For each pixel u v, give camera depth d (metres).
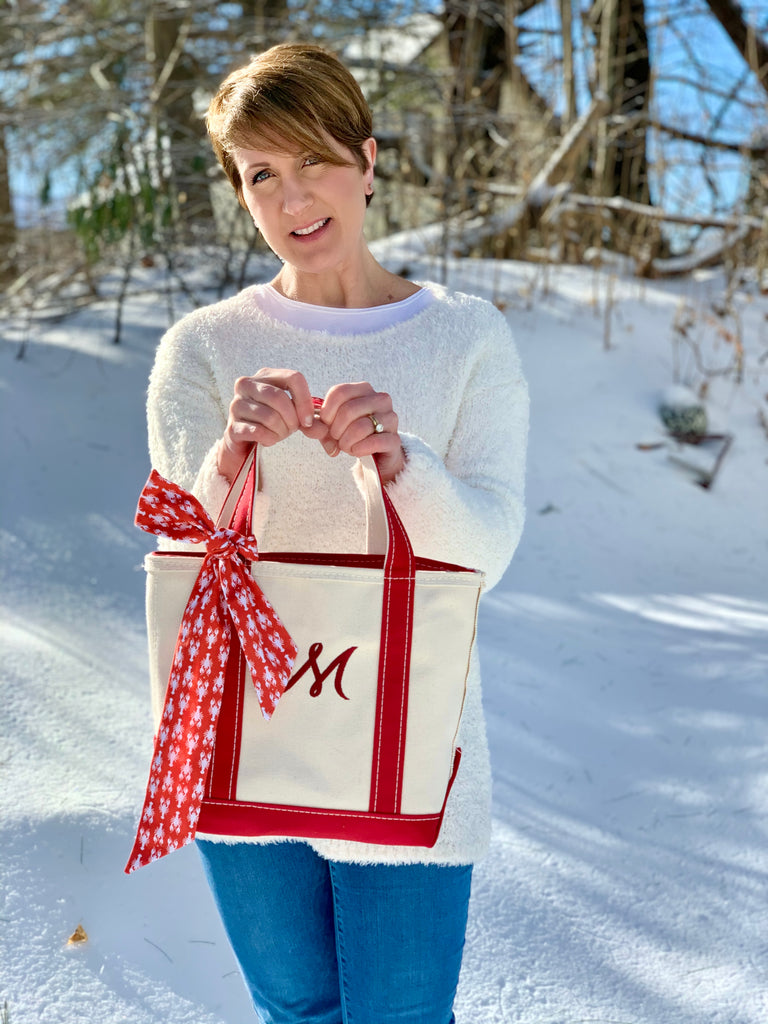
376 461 1.21
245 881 1.27
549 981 1.92
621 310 6.02
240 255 6.05
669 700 3.01
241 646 1.16
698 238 6.84
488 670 3.20
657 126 6.24
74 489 4.34
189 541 1.21
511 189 6.89
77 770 2.44
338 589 1.16
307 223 1.32
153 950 1.92
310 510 1.35
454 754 1.28
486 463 1.36
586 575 4.08
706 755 2.70
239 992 1.85
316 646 1.17
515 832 2.38
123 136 5.90
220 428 1.38
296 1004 1.34
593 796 2.54
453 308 1.41
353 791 1.17
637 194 7.37
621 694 3.06
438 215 7.05
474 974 1.93
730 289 6.04
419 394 1.37
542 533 4.40
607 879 2.22
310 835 1.17
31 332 5.71
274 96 1.25
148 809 1.15
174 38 6.80
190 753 1.15
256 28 6.83
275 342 1.39
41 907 1.97
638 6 7.11
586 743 2.78
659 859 2.29
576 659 3.30
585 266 6.88
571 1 6.65
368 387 1.19
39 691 2.82
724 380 5.51
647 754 2.72
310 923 1.31
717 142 6.66
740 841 2.34
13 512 4.12
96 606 3.46
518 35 7.53
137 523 1.21
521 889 2.17
